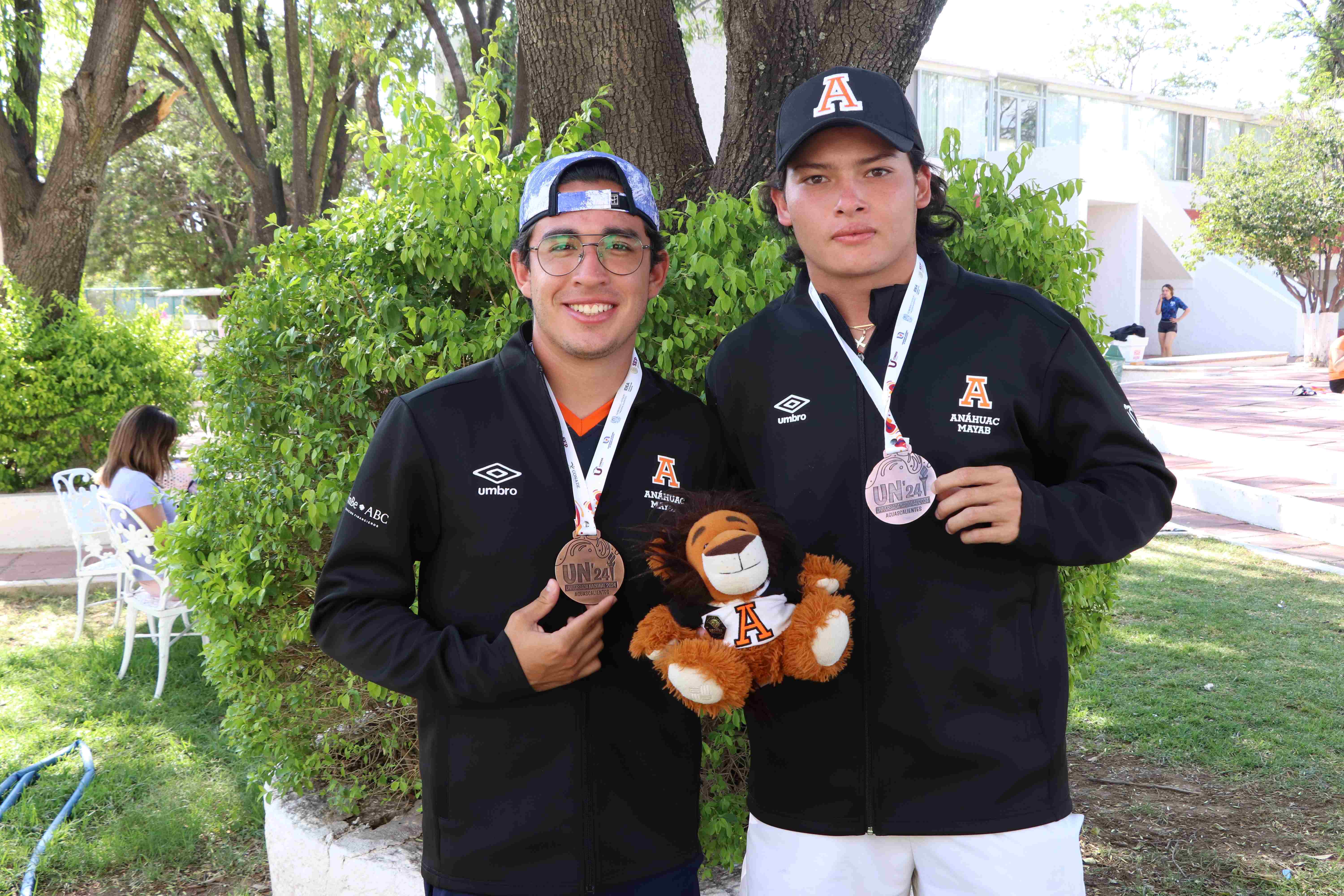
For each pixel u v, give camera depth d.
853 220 1.74
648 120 3.57
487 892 1.64
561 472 1.71
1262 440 12.24
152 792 4.11
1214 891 3.09
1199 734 4.25
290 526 2.81
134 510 5.29
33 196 9.48
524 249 1.74
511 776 1.64
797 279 1.99
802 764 1.79
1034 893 1.70
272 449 2.93
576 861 1.63
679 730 1.74
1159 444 12.26
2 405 8.40
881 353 1.81
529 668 1.52
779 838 1.84
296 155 13.68
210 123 22.81
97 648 5.98
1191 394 18.11
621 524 1.71
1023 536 1.57
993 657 1.69
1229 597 6.36
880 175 1.74
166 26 13.12
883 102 1.73
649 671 1.70
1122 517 1.63
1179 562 7.27
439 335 2.74
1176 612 6.05
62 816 3.86
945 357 1.78
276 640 2.89
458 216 2.62
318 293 2.78
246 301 2.93
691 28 11.20
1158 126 26.48
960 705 1.70
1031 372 1.76
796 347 1.86
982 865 1.69
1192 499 9.40
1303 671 4.98
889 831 1.73
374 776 3.04
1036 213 2.89
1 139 9.24
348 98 14.50
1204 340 27.11
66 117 9.06
